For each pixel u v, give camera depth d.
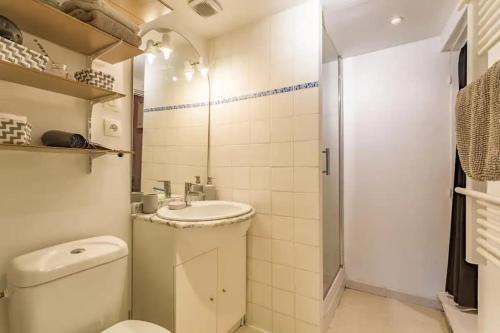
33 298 0.83
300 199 1.57
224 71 1.90
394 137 2.14
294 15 1.60
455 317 1.60
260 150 1.72
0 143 0.79
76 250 1.03
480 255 1.06
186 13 1.64
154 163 1.54
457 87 1.90
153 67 1.54
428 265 2.02
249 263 1.76
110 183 1.30
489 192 1.01
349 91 2.33
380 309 1.93
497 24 0.91
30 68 0.83
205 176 1.92
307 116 1.55
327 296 1.82
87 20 0.98
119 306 1.08
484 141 0.87
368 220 2.25
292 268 1.60
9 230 0.95
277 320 1.65
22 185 0.99
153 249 1.30
